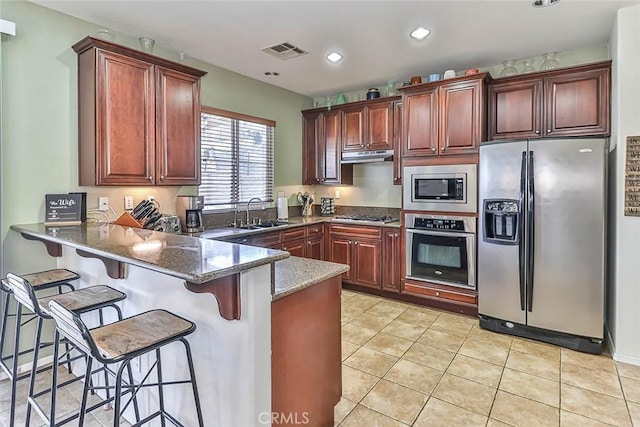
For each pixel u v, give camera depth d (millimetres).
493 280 3195
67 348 2379
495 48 3336
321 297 1836
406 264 3930
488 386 2348
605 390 2291
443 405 2152
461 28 2924
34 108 2525
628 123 2576
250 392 1418
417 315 3621
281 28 2922
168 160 2971
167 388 1819
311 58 3605
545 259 2932
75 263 2492
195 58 3607
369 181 4910
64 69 2658
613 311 2785
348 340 3037
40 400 2203
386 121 4344
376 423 1994
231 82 4039
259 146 4477
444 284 3689
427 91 3748
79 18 2717
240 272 1334
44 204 2596
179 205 3416
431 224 3734
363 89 4773
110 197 2943
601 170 2711
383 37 3088
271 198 4641
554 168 2863
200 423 1548
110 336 1438
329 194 5270
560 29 2943
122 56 2672
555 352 2822
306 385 1748
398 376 2473
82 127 2693
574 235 2818
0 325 2441
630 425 1965
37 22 2521
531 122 3400
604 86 3082
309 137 5043
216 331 1538
